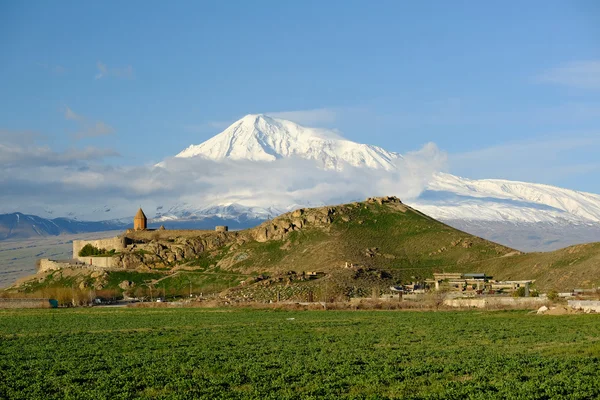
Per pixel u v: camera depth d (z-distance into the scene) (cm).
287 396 4719
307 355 6606
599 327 8662
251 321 11031
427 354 6456
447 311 12350
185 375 5597
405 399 4581
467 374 5419
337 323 10262
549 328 8731
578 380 4941
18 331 9981
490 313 11531
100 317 12794
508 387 4809
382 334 8494
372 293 16412
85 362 6450
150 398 4800
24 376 5738
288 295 17212
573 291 14200
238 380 5291
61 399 4881
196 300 17562
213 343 7825
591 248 18312
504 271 19800
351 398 4603
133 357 6719
